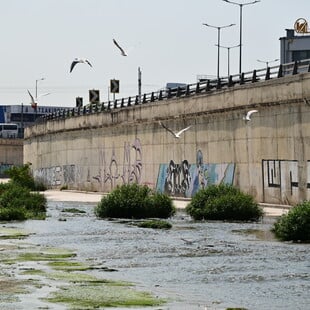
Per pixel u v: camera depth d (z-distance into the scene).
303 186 73.94
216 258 40.34
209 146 93.50
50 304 27.05
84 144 137.00
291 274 34.31
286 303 27.64
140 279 33.19
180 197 100.50
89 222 65.88
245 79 87.56
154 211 70.19
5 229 59.03
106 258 40.75
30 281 32.06
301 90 73.44
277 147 78.69
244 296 29.00
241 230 56.19
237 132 86.81
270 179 80.00
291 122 76.00
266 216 67.62
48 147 157.25
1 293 29.16
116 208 71.00
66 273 34.69
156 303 27.47
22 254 42.12
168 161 104.62
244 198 65.56
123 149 120.06
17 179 145.50
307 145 73.31
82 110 141.38
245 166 85.12
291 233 48.69
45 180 158.38
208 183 93.12
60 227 60.81
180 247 45.88
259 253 42.16
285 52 157.50
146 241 49.56
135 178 115.38
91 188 133.62
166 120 104.88
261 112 81.56
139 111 113.19
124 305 27.05
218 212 65.44
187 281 32.66
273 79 78.75
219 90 90.25
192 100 96.88
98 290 29.98
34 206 78.94
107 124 124.94
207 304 27.39
